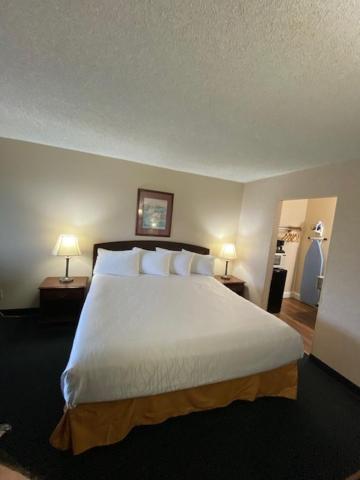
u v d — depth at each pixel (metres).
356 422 1.78
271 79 1.22
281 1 0.79
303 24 0.87
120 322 1.75
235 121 1.77
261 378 1.88
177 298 2.40
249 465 1.40
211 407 1.69
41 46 1.12
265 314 2.13
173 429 1.59
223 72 1.20
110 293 2.36
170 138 2.28
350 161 2.36
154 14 0.89
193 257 3.55
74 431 1.32
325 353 2.48
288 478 1.35
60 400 1.74
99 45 1.08
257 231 3.74
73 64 1.25
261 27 0.91
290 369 1.93
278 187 3.35
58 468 1.29
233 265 4.27
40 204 2.98
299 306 4.29
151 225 3.59
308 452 1.51
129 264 3.06
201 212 3.90
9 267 2.95
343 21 0.84
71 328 2.78
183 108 1.64
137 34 1.00
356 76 1.13
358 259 2.21
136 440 1.49
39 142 2.84
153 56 1.13
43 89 1.54
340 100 1.35
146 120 1.91
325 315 2.50
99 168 3.20
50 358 2.22
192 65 1.17
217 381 1.60
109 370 1.33
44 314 2.77
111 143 2.60
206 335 1.67
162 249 3.52
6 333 2.62
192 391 1.62
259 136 2.01
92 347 1.42
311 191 2.81
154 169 3.50
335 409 1.90
